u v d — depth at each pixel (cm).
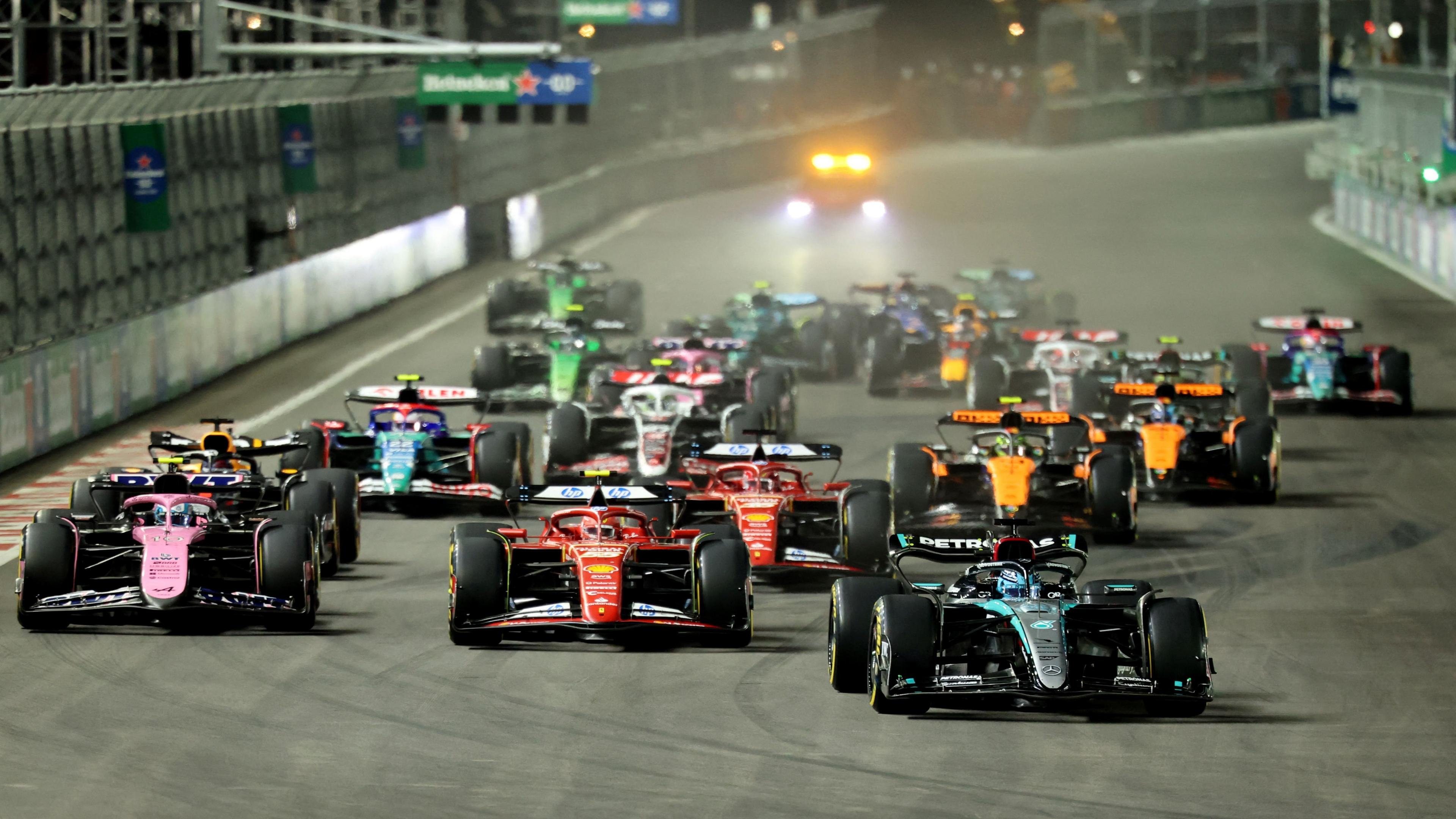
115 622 5600
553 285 13775
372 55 14488
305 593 5497
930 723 4550
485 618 5256
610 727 4509
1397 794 4012
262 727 4497
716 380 8606
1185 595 6191
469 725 4528
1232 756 4284
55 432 9512
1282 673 5122
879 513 6275
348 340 13775
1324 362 10275
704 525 6475
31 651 5250
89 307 10169
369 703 4722
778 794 3978
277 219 13500
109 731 4456
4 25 11638
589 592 5150
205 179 12062
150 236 11088
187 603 5312
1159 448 7812
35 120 9544
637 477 6581
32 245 9462
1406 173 18300
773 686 4922
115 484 5725
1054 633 4466
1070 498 7400
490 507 7762
